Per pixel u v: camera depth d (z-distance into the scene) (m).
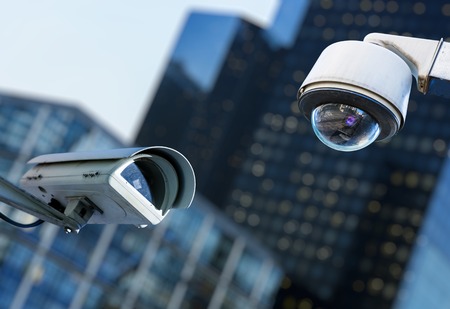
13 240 62.81
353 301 145.75
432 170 148.88
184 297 74.81
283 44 199.38
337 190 154.25
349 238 149.62
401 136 151.75
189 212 72.81
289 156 161.12
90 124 68.44
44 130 67.50
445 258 148.00
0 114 67.81
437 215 147.12
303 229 154.25
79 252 66.88
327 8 172.00
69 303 67.19
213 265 76.38
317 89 3.72
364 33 170.00
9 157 66.94
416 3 169.12
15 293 63.84
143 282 71.25
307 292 148.88
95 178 3.94
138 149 3.94
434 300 146.38
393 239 146.75
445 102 151.50
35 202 4.07
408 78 3.72
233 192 161.50
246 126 193.12
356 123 3.70
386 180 150.88
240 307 79.81
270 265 81.31
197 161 192.75
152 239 70.94
